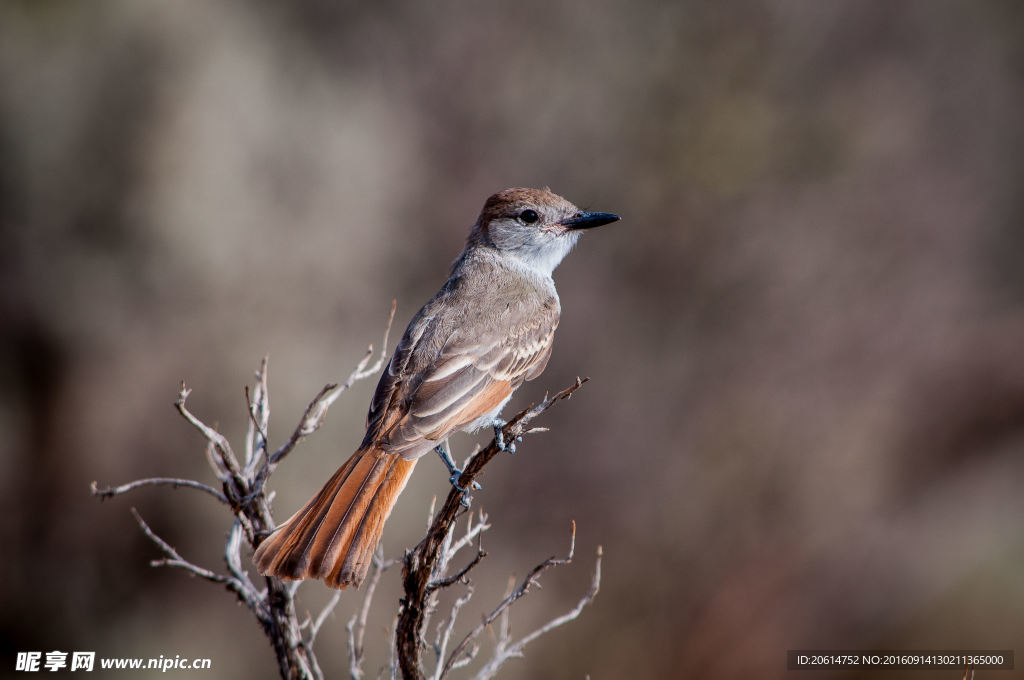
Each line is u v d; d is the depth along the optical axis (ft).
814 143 69.15
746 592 50.70
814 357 62.90
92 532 46.80
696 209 66.69
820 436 59.11
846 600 47.55
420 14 67.51
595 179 66.85
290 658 18.95
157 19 54.34
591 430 58.80
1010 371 60.13
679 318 63.77
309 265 55.77
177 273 51.83
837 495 55.57
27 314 48.91
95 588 46.44
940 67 71.87
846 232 67.05
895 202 68.80
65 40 52.42
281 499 46.01
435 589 17.85
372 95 64.49
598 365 61.21
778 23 70.44
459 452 51.11
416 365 22.31
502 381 23.18
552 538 54.29
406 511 49.39
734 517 55.21
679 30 69.97
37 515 46.68
